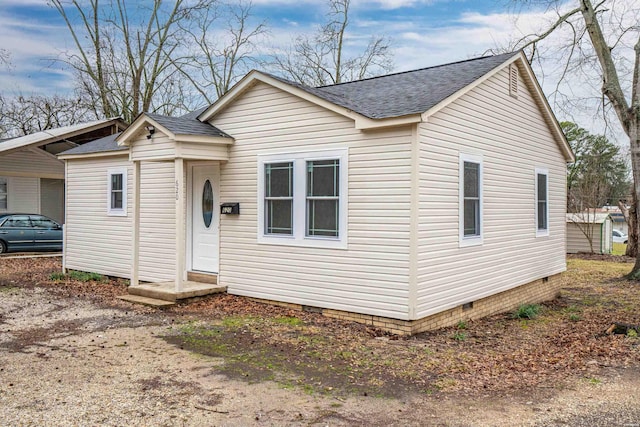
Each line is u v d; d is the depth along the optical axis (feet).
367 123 26.12
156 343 23.22
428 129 25.99
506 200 34.47
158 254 37.96
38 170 68.54
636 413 15.72
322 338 24.53
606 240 82.43
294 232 30.01
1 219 60.54
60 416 14.92
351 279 27.58
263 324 26.96
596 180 103.30
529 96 37.78
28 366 19.65
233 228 33.14
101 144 45.29
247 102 32.19
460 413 15.72
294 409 15.80
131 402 16.08
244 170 32.48
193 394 16.89
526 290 38.09
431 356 22.16
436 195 26.73
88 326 26.43
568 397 17.24
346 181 27.63
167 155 31.58
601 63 51.96
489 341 25.84
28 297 34.53
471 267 30.17
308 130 29.22
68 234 46.42
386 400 16.76
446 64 37.19
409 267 25.32
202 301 32.12
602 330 28.78
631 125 50.21
